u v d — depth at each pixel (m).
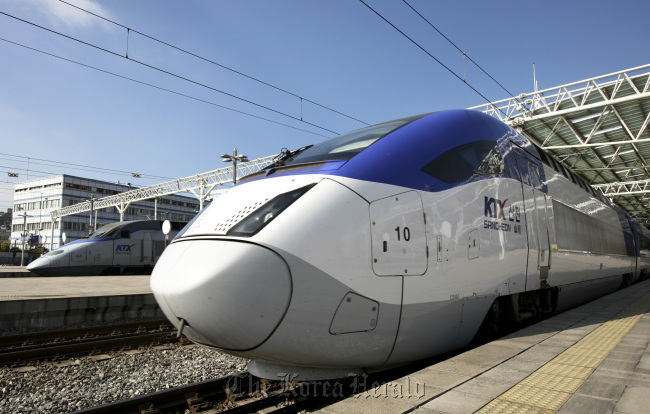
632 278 16.08
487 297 5.47
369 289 4.07
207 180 35.16
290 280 3.69
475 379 3.66
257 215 4.01
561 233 8.02
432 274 4.64
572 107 17.83
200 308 3.65
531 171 7.18
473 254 5.23
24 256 45.09
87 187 60.06
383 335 4.25
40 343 7.89
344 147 5.10
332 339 3.93
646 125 17.31
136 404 4.42
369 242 4.14
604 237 11.59
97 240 21.09
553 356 4.43
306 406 4.48
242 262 3.64
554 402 3.15
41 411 4.50
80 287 13.72
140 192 40.59
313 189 4.18
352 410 3.00
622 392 3.36
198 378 5.54
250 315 3.61
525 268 6.42
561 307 8.38
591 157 23.83
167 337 8.00
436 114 5.75
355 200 4.20
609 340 5.20
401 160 4.79
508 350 4.68
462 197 5.22
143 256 22.28
